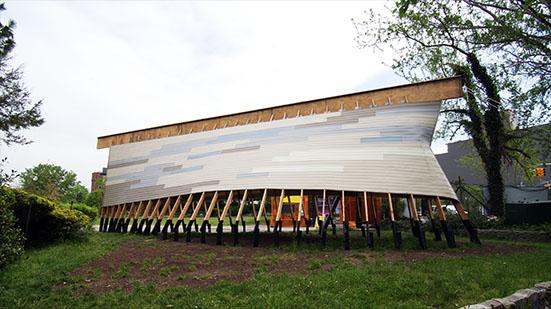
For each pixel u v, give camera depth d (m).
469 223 14.13
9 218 10.62
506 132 20.84
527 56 17.70
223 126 20.56
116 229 21.28
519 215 19.45
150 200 19.48
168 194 18.58
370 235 12.83
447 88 14.51
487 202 22.39
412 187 13.11
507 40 17.31
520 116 19.14
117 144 25.39
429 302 6.81
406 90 15.43
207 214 15.86
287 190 15.26
